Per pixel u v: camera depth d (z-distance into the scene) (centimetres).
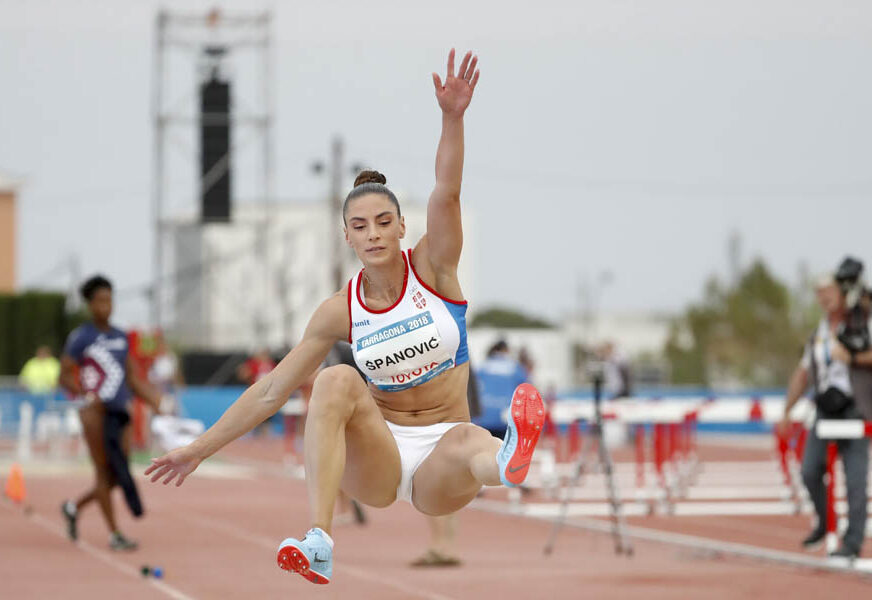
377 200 1731
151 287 12344
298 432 9481
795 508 4953
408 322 1758
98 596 2967
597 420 3841
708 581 3189
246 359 12769
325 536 1652
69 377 3850
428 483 1797
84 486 6184
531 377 8150
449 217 1753
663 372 13725
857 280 3369
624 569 3428
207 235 16938
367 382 1836
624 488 6144
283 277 16475
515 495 5322
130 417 3872
